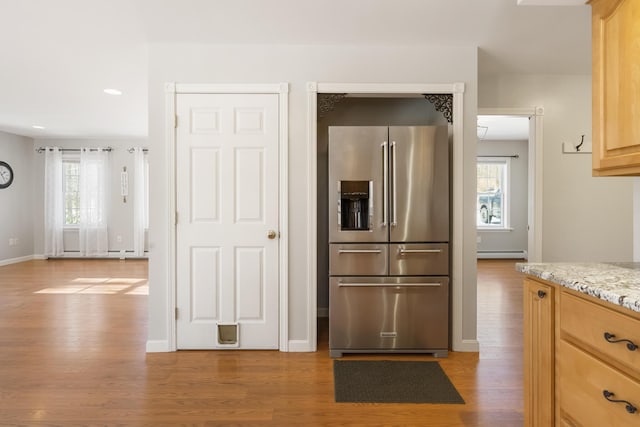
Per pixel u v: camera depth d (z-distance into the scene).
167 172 3.04
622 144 1.60
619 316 1.18
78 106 5.05
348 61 3.07
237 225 3.08
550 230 3.79
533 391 1.66
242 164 3.08
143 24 2.69
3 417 2.11
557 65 3.52
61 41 2.95
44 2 2.38
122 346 3.18
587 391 1.33
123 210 7.97
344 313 2.98
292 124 3.07
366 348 2.98
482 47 3.11
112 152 7.94
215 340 3.09
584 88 3.77
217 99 3.06
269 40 2.97
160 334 3.06
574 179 3.79
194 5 2.44
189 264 3.07
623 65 1.58
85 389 2.43
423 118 3.95
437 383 2.53
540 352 1.61
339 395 2.37
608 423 1.23
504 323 3.83
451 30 2.81
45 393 2.38
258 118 3.07
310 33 2.85
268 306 3.10
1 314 4.09
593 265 1.75
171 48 3.03
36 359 2.90
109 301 4.63
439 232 2.98
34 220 7.88
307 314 3.10
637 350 1.12
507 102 3.76
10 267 6.92
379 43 3.03
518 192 8.05
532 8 2.50
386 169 2.96
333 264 2.97
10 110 5.30
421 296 2.98
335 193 2.97
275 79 3.06
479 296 4.90
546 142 3.78
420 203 2.97
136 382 2.53
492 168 8.17
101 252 7.89
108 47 3.07
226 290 3.08
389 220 2.97
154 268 3.06
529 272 1.67
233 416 2.13
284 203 3.07
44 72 3.66
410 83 3.07
